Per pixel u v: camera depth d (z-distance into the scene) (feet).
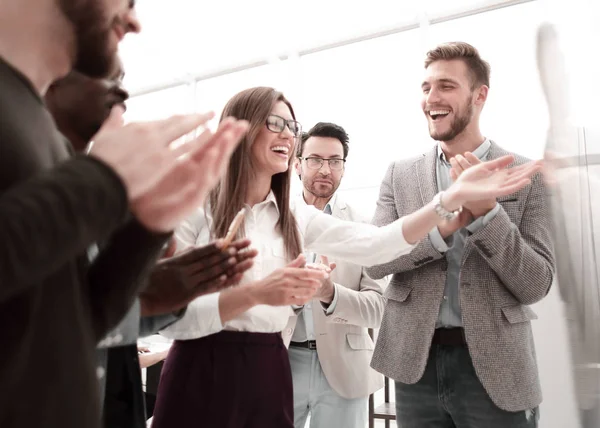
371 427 7.22
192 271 2.85
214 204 4.08
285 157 4.13
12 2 1.51
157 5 10.75
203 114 1.63
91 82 2.68
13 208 1.04
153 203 1.61
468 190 3.82
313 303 5.74
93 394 1.49
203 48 12.26
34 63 1.58
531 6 9.02
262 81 12.44
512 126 8.29
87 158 1.24
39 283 1.31
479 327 4.16
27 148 1.35
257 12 10.82
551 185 2.33
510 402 3.97
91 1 1.55
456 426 4.31
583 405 2.20
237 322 3.61
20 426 1.27
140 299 2.76
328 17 10.77
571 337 2.29
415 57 10.70
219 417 3.42
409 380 4.35
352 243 4.36
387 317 4.75
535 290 3.98
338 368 5.60
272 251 4.05
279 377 3.66
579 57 2.12
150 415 7.22
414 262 4.48
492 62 8.86
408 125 10.55
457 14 9.99
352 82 11.24
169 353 3.72
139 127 1.48
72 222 1.11
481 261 4.31
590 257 2.09
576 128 2.14
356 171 10.77
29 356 1.29
